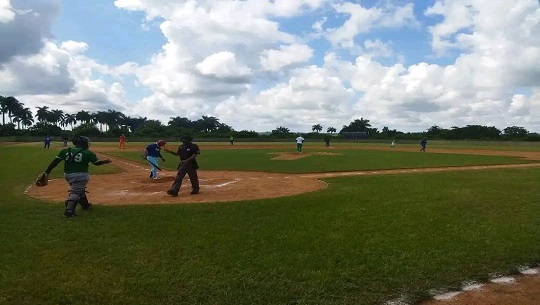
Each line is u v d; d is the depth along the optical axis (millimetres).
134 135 114062
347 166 24766
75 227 7949
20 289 4957
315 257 6230
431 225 8227
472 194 12102
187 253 6379
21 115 139750
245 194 12789
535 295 5172
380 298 4977
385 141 96750
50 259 6020
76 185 9297
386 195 11953
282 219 8719
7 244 6738
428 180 16250
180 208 9953
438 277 5602
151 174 17469
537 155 40438
